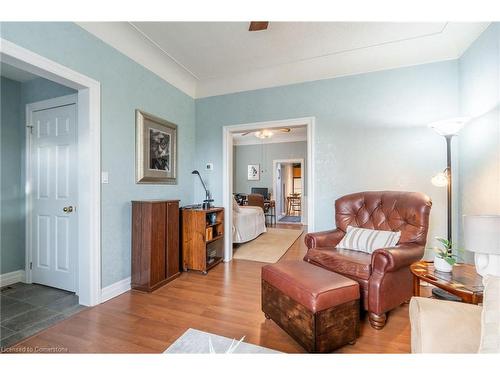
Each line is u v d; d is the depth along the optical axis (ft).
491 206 6.67
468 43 7.84
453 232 8.55
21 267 8.97
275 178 25.22
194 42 8.72
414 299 3.51
